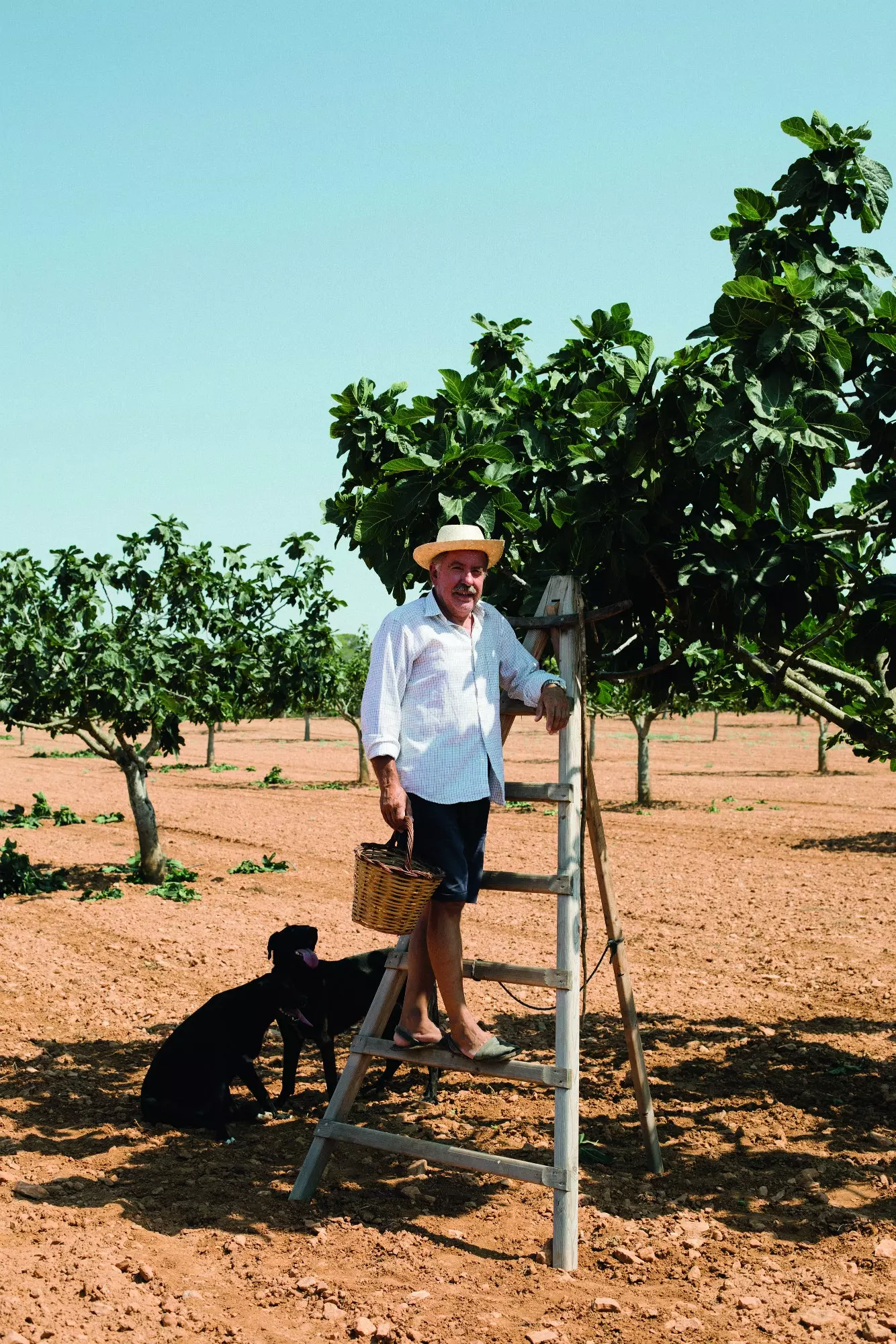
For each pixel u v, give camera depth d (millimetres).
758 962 11391
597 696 8078
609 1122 6652
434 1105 7016
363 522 5426
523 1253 4738
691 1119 6703
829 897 15297
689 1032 8719
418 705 4621
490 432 5879
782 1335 4012
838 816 25797
